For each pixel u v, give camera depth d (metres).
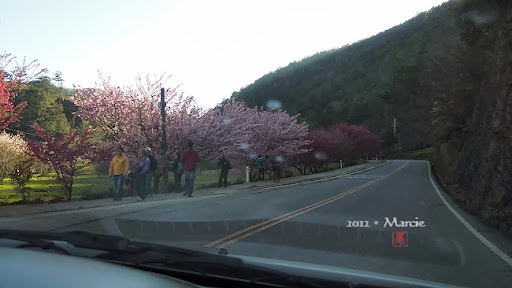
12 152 21.11
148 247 3.96
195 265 3.81
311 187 21.45
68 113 68.56
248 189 20.05
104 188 20.67
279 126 29.67
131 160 19.02
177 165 17.97
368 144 61.59
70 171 14.37
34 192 17.47
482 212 11.68
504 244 7.56
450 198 16.45
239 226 9.04
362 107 109.19
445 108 27.78
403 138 100.44
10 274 2.09
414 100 47.28
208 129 20.30
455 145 31.22
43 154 14.01
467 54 23.83
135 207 12.46
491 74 20.44
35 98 59.50
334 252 6.57
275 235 8.00
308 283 3.65
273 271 3.71
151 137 19.48
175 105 20.17
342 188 20.70
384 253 6.56
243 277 3.74
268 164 29.61
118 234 8.02
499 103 16.17
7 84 13.30
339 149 45.75
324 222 9.63
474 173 19.92
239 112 23.64
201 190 19.20
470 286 4.94
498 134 15.69
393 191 18.94
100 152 14.77
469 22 21.41
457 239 7.94
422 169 44.53
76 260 2.56
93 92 19.31
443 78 30.28
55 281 2.06
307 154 35.50
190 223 9.41
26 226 8.77
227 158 22.14
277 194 17.33
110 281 2.17
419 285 3.80
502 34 17.77
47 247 3.97
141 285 2.20
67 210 11.52
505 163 13.96
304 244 7.17
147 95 19.80
